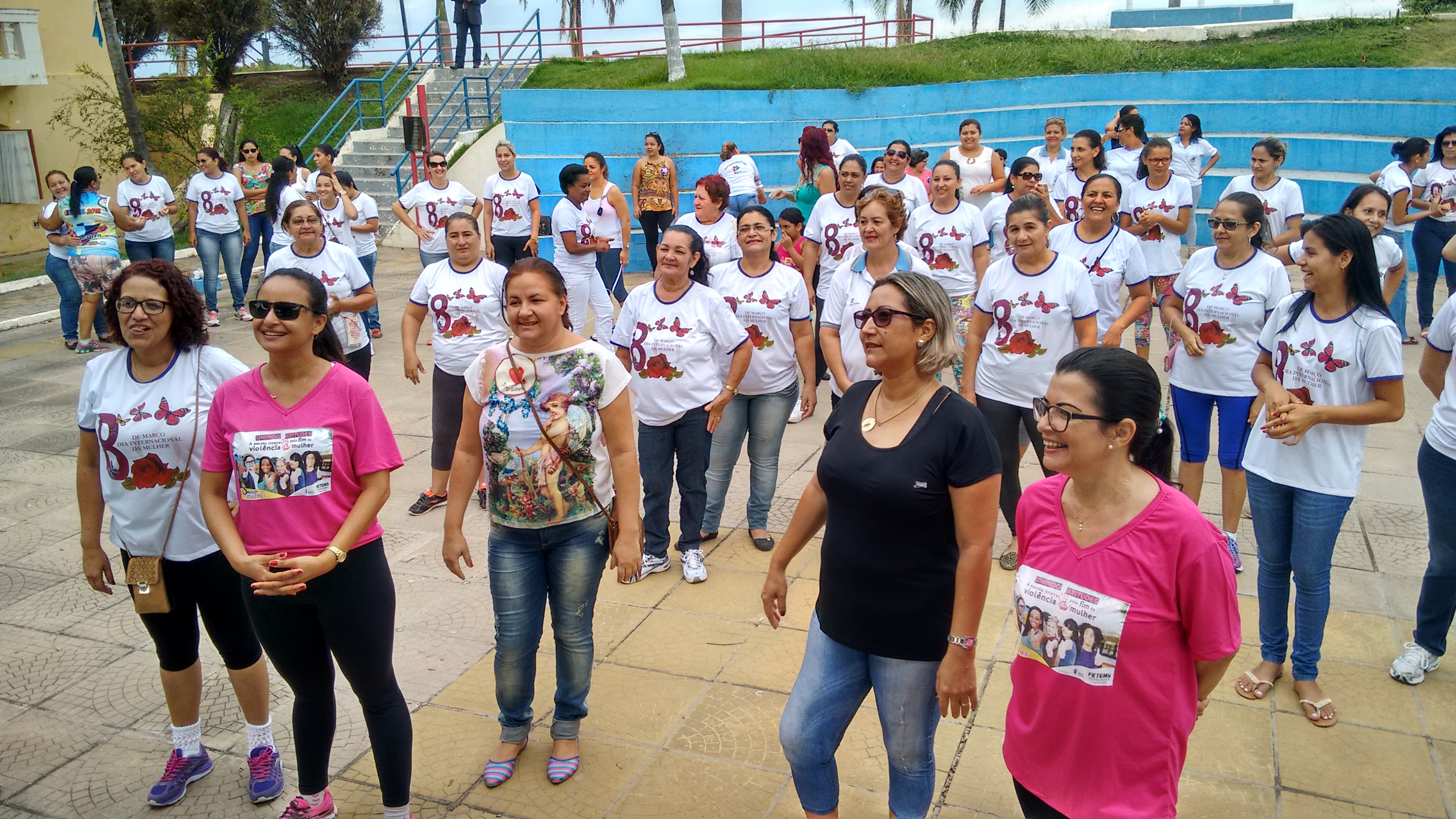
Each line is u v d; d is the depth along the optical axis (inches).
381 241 677.3
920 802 114.4
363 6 929.5
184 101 709.9
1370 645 172.9
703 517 216.4
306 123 846.5
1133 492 90.9
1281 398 151.1
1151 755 90.9
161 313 124.5
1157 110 657.0
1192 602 88.7
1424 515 227.1
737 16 987.9
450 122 700.0
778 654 173.9
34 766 147.0
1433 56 645.3
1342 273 146.3
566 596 137.2
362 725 156.5
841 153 479.8
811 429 304.7
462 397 227.5
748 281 207.0
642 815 133.9
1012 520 204.5
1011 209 188.4
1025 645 96.9
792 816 133.1
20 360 396.5
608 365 134.3
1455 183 356.2
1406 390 317.7
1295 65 663.8
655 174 481.4
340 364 124.3
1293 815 131.0
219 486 120.6
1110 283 221.5
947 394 107.3
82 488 132.0
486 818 133.8
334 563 115.3
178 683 136.9
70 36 703.7
